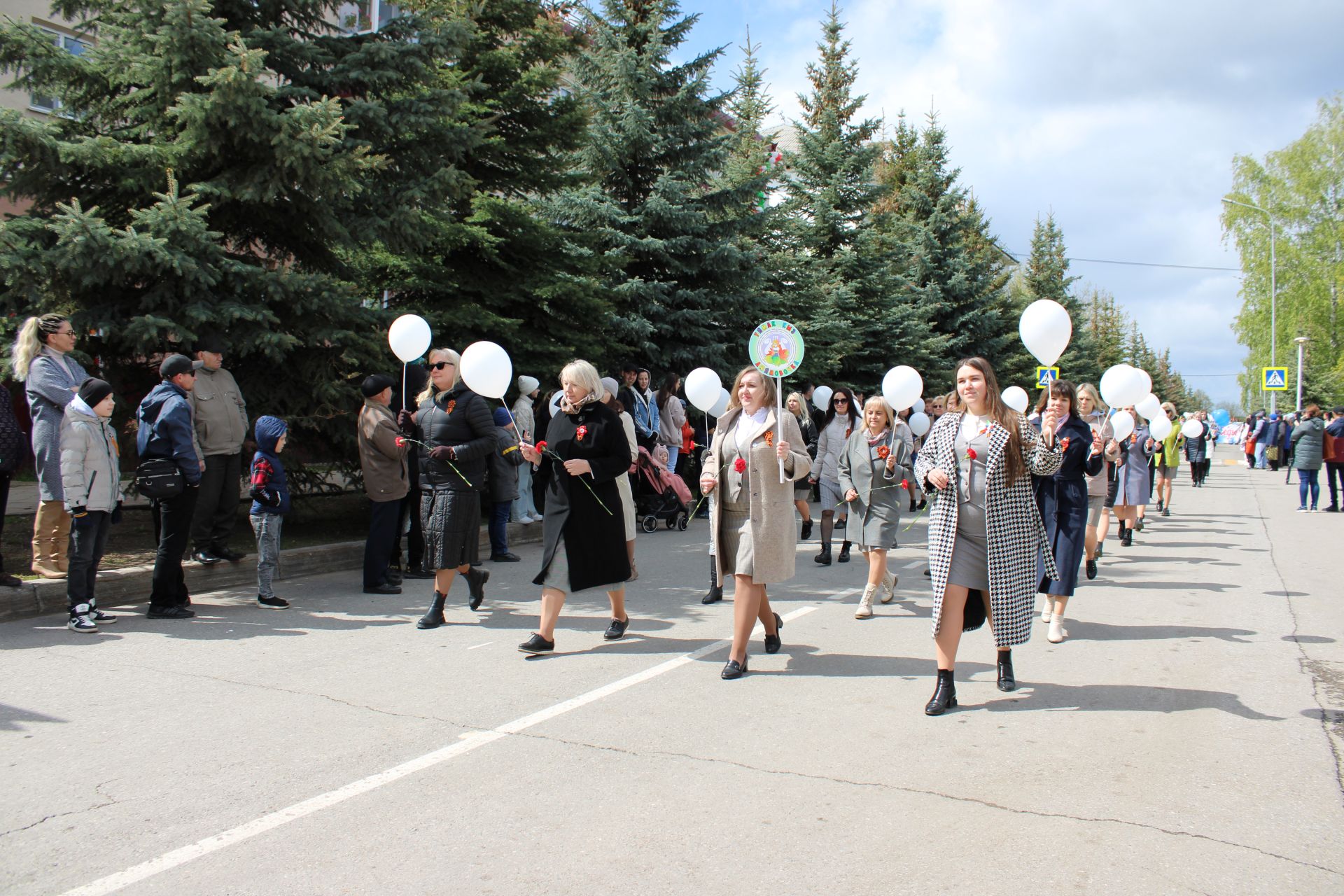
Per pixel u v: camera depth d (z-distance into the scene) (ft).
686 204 51.75
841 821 11.20
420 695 16.25
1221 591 27.37
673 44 53.52
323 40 30.73
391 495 25.27
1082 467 20.84
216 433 25.40
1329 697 16.38
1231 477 92.53
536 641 19.01
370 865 10.09
